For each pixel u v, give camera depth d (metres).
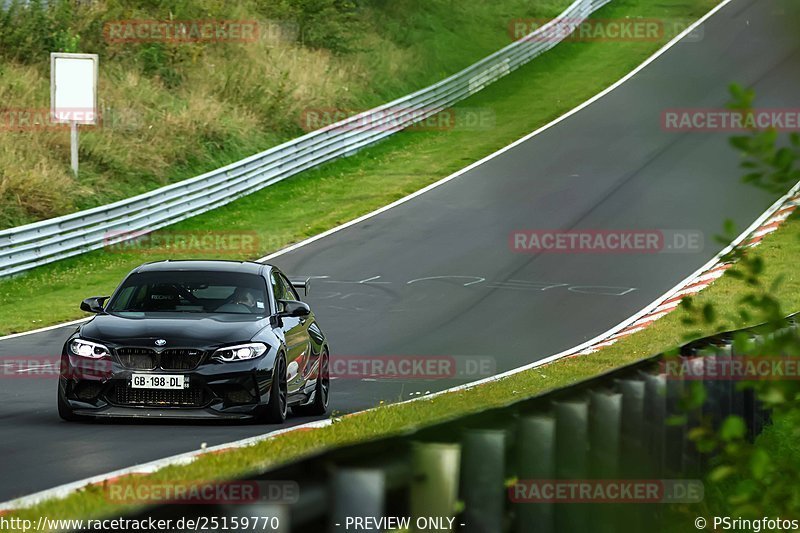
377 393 51.16
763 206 105.94
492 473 13.66
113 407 38.41
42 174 106.19
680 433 21.94
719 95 151.75
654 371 20.50
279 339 40.41
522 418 14.62
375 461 11.77
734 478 23.47
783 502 15.83
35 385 51.94
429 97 149.75
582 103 153.25
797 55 166.88
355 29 177.75
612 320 73.00
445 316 73.94
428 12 194.00
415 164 130.00
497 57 166.50
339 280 85.62
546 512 14.97
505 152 132.62
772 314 15.30
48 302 81.62
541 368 56.56
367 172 127.62
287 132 142.88
